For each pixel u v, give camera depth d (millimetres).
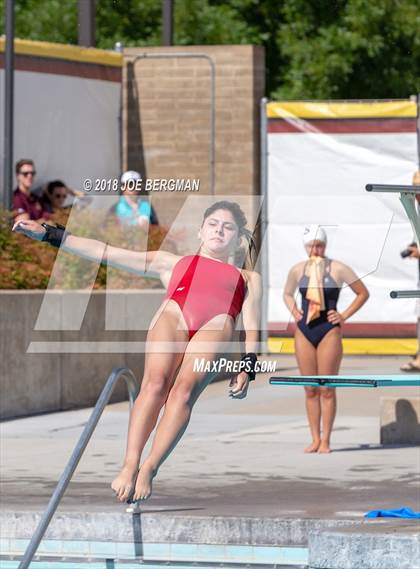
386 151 64688
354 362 62750
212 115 66750
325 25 103562
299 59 101812
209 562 26359
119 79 66875
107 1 107875
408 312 64125
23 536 27375
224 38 104062
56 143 64125
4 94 61812
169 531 26703
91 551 27016
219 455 37250
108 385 24969
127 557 26844
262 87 66625
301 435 41625
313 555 23125
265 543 26250
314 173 65312
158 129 67562
